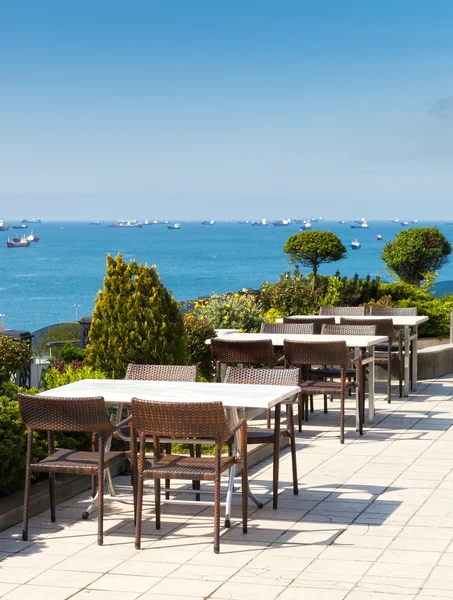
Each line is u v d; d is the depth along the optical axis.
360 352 9.96
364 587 5.05
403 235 26.20
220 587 5.10
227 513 6.30
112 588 5.12
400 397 11.97
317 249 23.67
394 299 20.41
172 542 5.98
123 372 9.35
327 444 9.11
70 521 6.50
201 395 6.48
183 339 9.65
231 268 94.94
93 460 6.23
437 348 13.92
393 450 8.77
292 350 9.47
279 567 5.43
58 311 57.91
